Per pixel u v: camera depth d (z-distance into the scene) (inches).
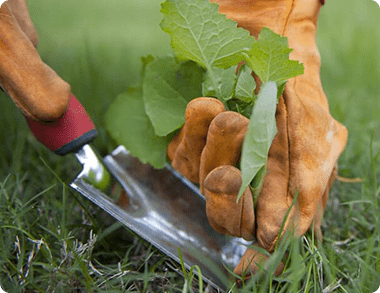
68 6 92.6
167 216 33.9
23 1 32.0
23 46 30.5
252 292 29.9
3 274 31.9
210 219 30.5
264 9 32.0
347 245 34.0
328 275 31.1
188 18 30.4
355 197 36.7
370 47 66.7
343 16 83.4
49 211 35.2
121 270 31.8
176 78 32.8
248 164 28.2
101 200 32.5
